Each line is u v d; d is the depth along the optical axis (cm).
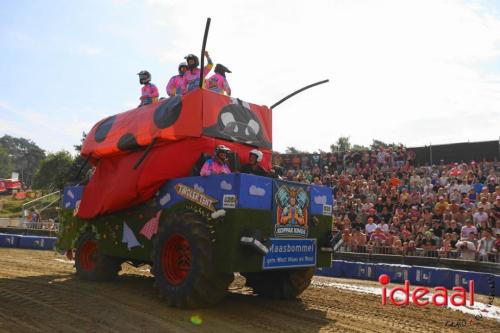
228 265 595
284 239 666
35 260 1236
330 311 684
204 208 642
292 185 689
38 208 2828
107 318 575
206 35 678
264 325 579
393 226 1517
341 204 1855
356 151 2238
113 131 834
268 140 838
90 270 862
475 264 1078
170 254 660
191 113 718
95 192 841
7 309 602
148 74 964
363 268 1176
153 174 710
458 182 1741
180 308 631
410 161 2144
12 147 16200
